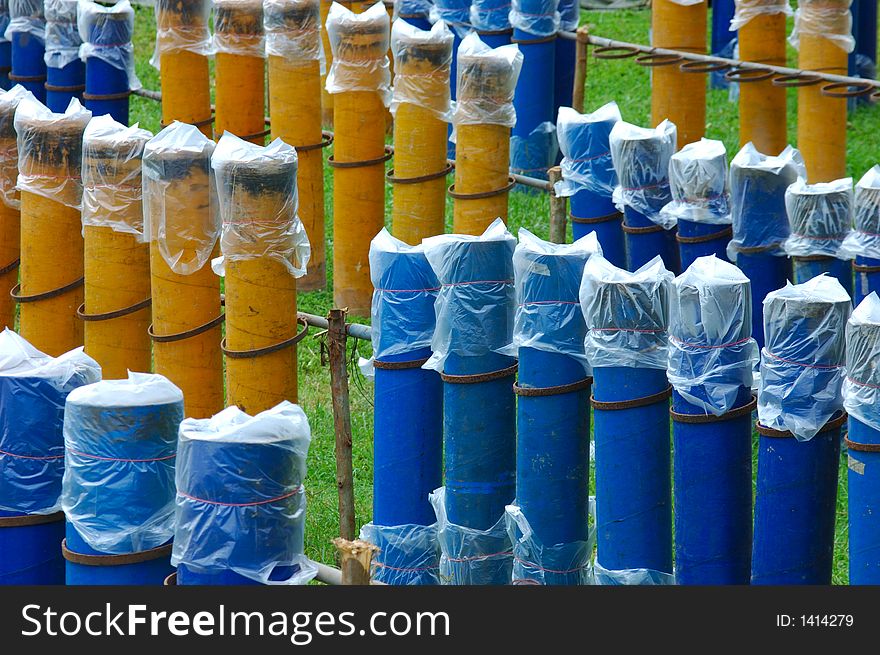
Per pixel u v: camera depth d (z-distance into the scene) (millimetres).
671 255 7824
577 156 8156
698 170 7348
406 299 5891
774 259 7336
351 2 11992
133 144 6422
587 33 10422
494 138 8141
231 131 9539
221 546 4379
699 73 10922
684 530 5324
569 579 5676
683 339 5137
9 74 11617
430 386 5996
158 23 9477
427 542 6098
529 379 5523
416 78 8703
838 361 5051
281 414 4453
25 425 5062
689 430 5215
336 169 9328
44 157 6801
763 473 5195
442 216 9016
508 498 5930
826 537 5242
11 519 5102
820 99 10773
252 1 9375
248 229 5773
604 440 5355
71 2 10445
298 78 9516
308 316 6344
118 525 4691
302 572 4512
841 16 10695
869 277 7027
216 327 6371
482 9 11492
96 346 6645
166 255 6137
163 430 4707
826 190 7113
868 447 4828
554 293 5418
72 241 6941
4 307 8055
